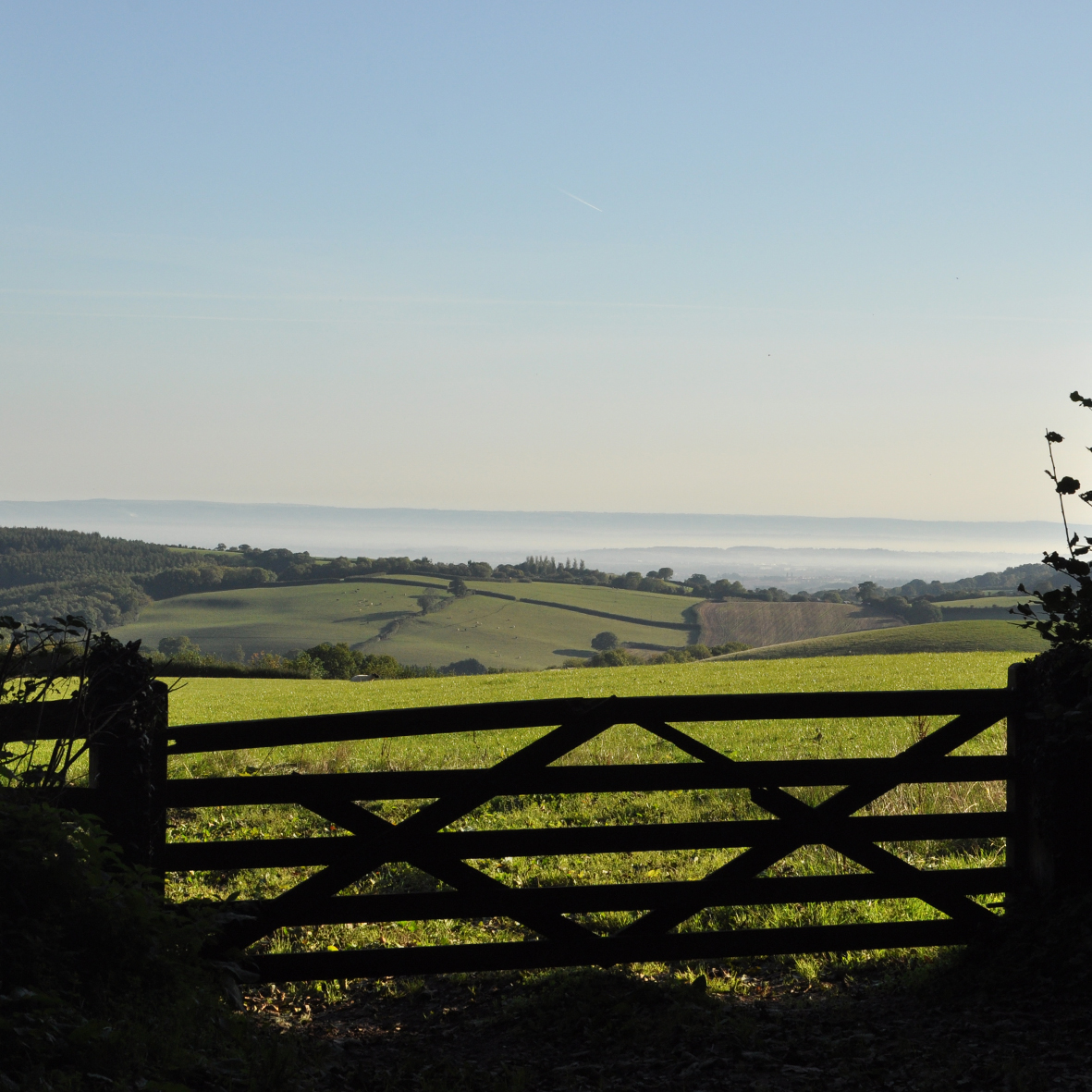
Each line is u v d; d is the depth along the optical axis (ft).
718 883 21.11
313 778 20.29
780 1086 15.43
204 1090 13.47
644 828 21.02
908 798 34.14
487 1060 17.56
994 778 21.61
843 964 22.18
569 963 20.86
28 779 18.17
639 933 21.13
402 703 118.11
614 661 439.22
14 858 14.93
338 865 20.27
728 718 21.07
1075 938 18.86
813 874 28.53
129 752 19.10
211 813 39.29
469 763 55.16
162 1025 14.40
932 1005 19.19
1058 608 19.53
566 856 32.01
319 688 155.22
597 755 51.62
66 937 14.97
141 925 15.87
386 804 40.16
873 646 228.43
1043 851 20.97
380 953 20.51
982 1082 14.82
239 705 122.01
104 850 17.72
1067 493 19.39
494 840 20.63
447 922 26.04
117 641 19.36
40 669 18.63
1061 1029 16.47
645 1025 18.45
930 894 21.44
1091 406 18.74
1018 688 21.50
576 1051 17.78
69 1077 11.84
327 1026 19.56
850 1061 16.34
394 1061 17.53
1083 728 19.81
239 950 19.77
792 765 21.25
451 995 21.38
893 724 63.05
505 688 130.93
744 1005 19.85
